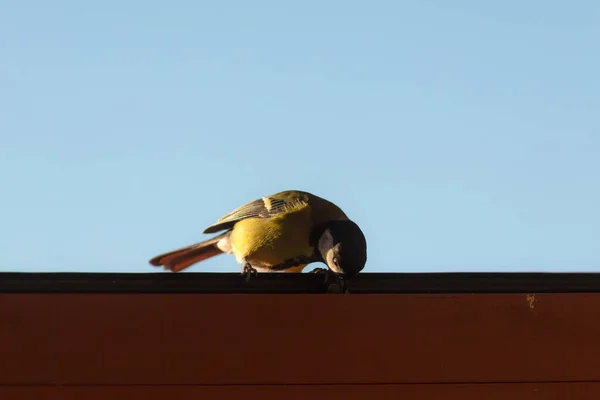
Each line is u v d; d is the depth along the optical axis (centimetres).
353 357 596
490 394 600
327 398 585
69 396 561
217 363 582
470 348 608
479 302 621
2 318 570
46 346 568
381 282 629
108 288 589
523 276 639
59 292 582
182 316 589
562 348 616
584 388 609
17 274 580
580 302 629
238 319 593
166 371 575
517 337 615
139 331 581
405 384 595
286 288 620
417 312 612
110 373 569
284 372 587
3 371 560
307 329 598
